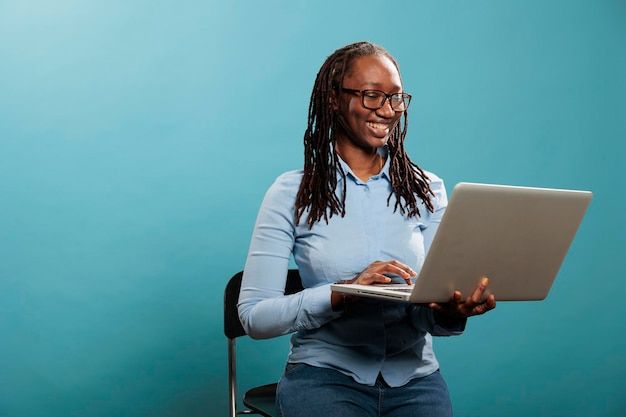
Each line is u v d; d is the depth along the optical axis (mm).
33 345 2361
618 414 2910
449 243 1181
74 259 2393
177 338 2463
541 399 2830
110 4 2428
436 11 2732
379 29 2670
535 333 2824
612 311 2912
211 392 2486
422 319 1439
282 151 2561
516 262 1290
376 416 1457
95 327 2404
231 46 2516
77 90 2402
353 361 1440
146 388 2438
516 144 2820
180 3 2479
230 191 2514
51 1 2387
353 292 1299
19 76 2363
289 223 1519
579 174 2891
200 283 2484
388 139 1541
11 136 2355
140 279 2438
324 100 1505
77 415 2387
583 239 2883
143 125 2449
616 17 2939
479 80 2779
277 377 2525
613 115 2932
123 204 2430
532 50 2842
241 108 2523
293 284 1967
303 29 2582
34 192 2371
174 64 2473
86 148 2408
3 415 2336
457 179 2754
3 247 2346
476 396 2764
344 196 1493
